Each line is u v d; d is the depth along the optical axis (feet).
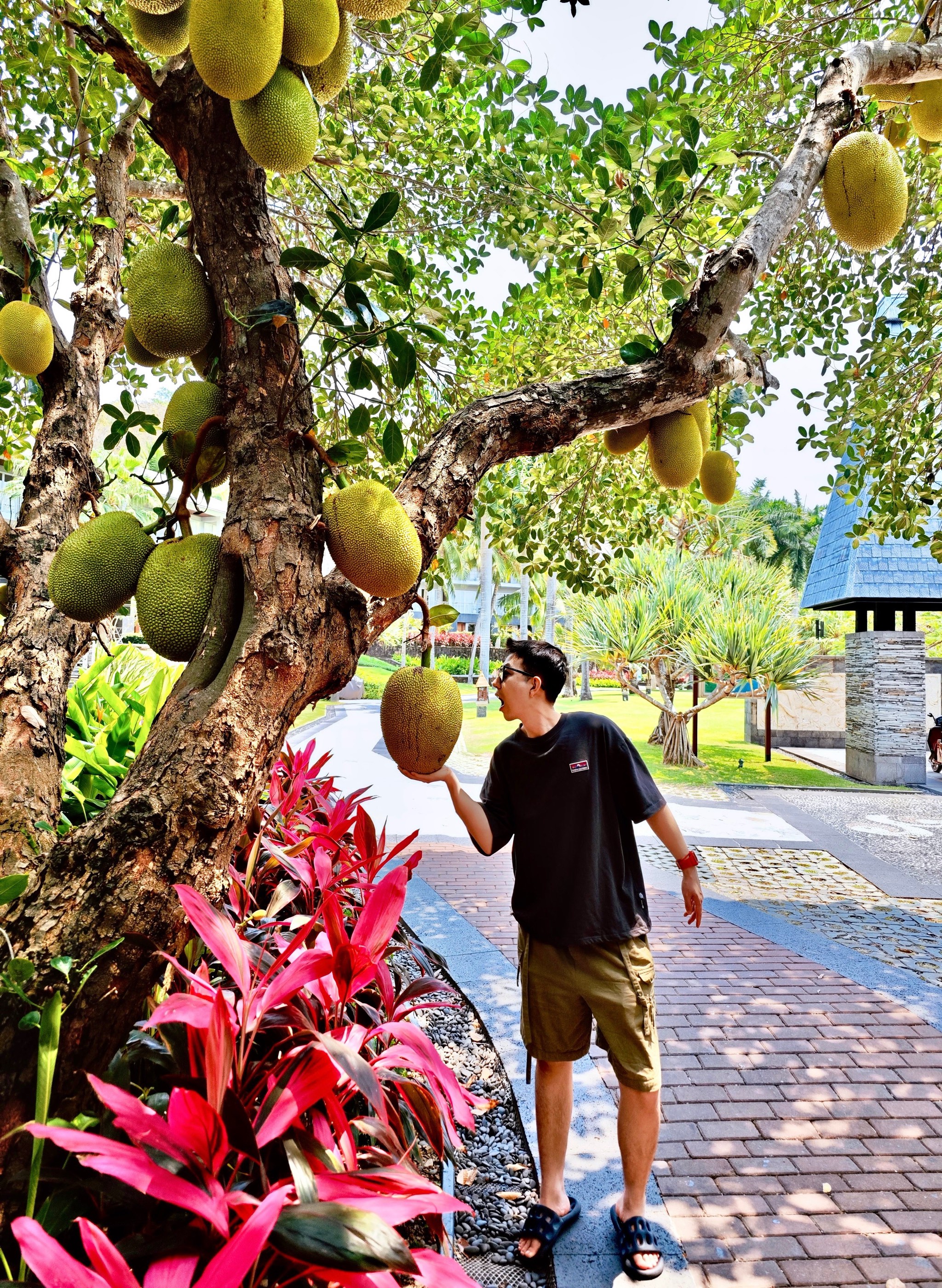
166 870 3.44
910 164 11.60
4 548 6.62
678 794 32.94
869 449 13.43
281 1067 3.80
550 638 66.74
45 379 7.32
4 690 6.06
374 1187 3.35
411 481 4.75
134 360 5.32
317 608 4.05
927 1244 6.92
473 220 10.60
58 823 6.41
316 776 10.50
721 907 16.80
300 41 3.85
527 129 9.34
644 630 40.40
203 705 3.72
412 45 8.79
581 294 10.59
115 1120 3.13
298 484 4.26
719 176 9.12
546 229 9.70
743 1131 8.59
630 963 6.49
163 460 4.87
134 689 10.94
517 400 5.17
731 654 39.14
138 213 12.34
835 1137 8.48
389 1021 5.29
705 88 10.75
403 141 10.10
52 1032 2.95
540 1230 6.42
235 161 4.40
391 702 4.85
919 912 17.01
